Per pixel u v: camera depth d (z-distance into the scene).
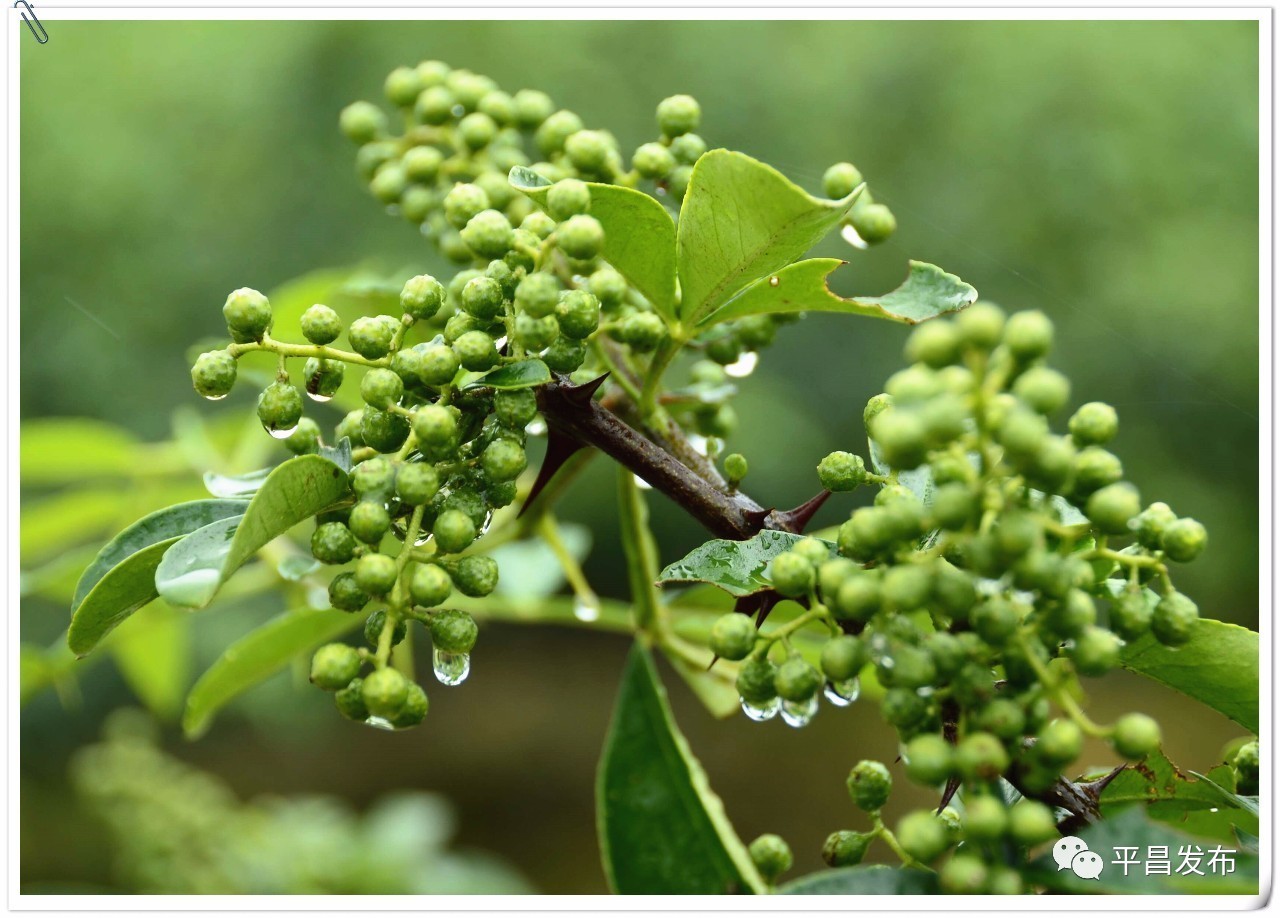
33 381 2.09
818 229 0.45
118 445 0.65
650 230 0.46
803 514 0.46
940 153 2.21
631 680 0.47
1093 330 2.08
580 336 0.45
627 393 0.48
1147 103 2.23
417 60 2.26
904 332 2.04
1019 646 0.42
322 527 0.44
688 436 0.51
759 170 0.44
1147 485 2.06
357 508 0.43
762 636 0.43
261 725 2.27
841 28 2.28
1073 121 2.23
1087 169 2.20
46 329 2.10
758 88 2.23
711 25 2.28
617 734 0.47
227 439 0.70
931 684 0.42
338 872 0.91
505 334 0.45
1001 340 0.41
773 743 2.38
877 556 0.42
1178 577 2.07
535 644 2.85
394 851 0.93
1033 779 0.42
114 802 0.84
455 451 0.44
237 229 2.21
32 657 0.54
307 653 0.54
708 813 0.47
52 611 2.02
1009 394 0.42
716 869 0.46
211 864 0.85
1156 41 2.28
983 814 0.41
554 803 2.37
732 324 0.50
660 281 0.46
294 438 0.45
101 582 0.44
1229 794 0.44
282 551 0.57
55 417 2.09
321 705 2.27
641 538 0.51
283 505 0.43
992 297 2.10
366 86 2.26
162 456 0.66
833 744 2.36
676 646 0.52
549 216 0.45
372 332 0.44
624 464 0.46
